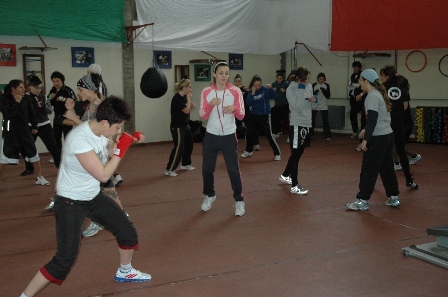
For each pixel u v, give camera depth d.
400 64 12.12
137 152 10.58
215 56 12.85
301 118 6.21
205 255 4.19
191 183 7.20
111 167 2.90
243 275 3.74
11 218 5.40
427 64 11.57
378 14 11.55
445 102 11.32
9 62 9.78
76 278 3.69
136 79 11.45
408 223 5.09
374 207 5.74
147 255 4.20
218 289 3.49
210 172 5.45
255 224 5.11
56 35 9.87
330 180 7.30
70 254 2.94
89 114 4.38
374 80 5.25
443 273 3.76
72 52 10.54
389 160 5.57
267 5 12.62
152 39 11.03
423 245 4.20
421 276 3.70
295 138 6.25
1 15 9.30
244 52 12.42
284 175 7.09
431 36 10.85
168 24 11.21
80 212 2.99
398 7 11.24
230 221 5.23
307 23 12.56
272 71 13.99
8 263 4.04
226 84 5.22
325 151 10.25
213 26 11.80
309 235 4.72
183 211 5.65
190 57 12.30
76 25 10.05
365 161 5.48
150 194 6.51
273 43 12.91
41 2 9.62
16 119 6.64
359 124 13.02
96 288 3.52
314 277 3.69
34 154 6.95
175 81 12.06
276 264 3.97
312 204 5.91
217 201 6.10
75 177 2.94
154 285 3.56
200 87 12.53
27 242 4.58
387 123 5.38
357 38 11.96
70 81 10.59
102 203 3.24
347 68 13.21
